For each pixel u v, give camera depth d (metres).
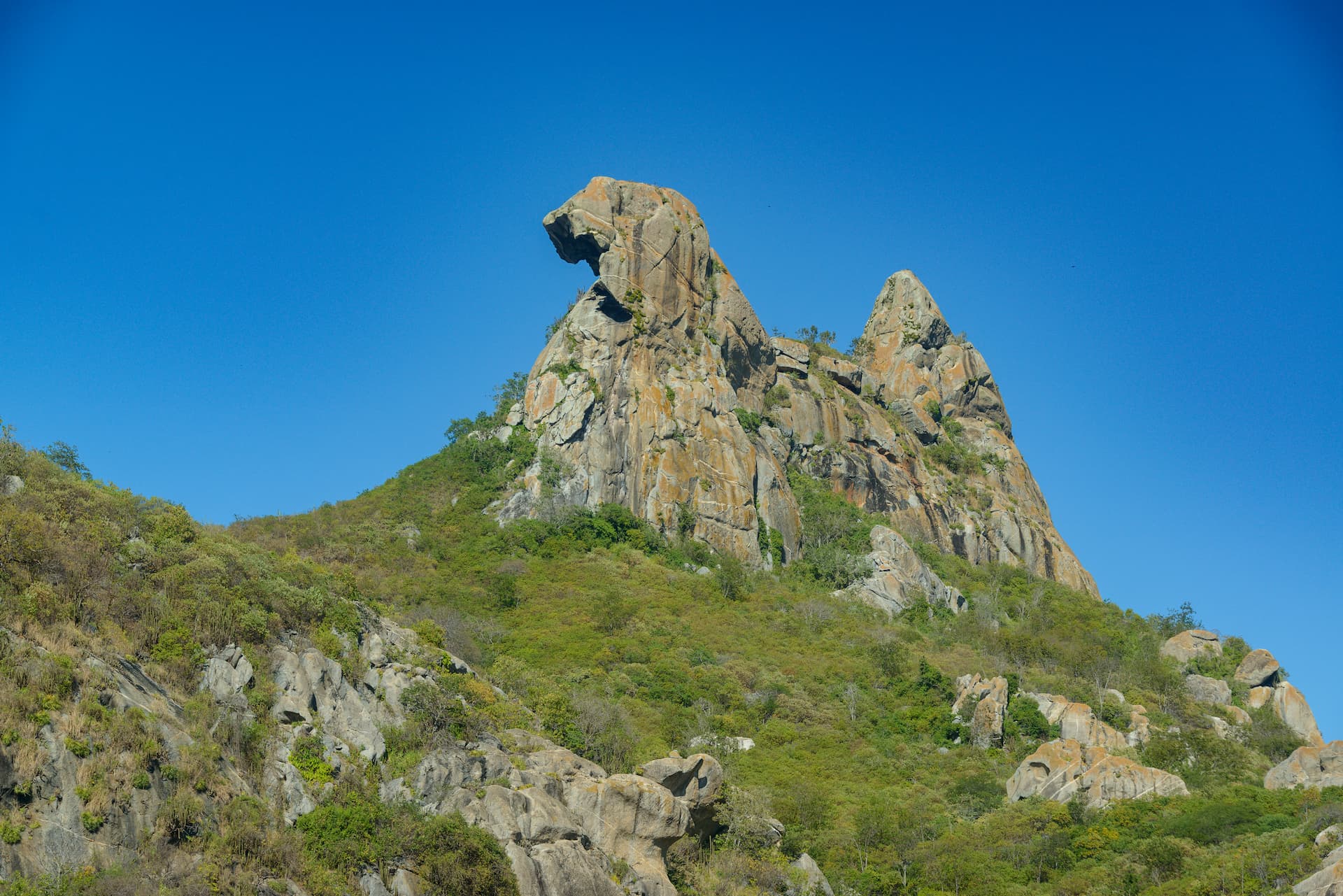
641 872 57.78
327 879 48.84
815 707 101.00
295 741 53.91
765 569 134.38
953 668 112.44
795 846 75.44
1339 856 70.44
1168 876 75.94
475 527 125.38
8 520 55.16
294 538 115.62
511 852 53.06
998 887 75.50
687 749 86.75
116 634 53.66
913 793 88.75
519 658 95.38
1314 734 116.88
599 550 124.44
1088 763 90.88
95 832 44.75
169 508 64.94
